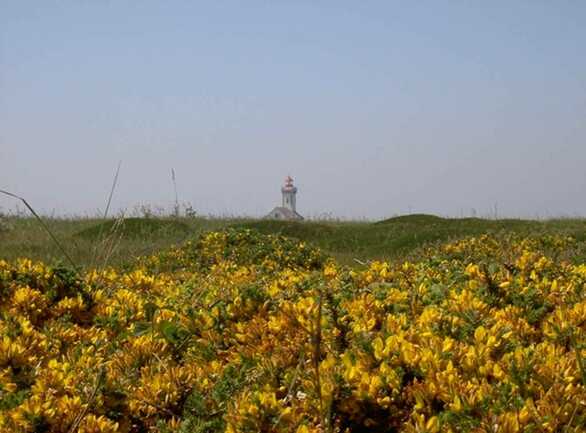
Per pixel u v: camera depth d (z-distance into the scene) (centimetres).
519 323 368
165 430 303
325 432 255
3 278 492
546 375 282
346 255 1703
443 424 266
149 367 359
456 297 385
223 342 399
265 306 421
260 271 782
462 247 1246
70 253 1352
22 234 1752
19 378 338
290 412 279
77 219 2367
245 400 287
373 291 437
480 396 270
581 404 265
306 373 305
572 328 342
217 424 299
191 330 415
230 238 1245
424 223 2175
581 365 274
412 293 429
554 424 257
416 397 281
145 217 2180
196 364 371
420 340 322
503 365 295
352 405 287
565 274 494
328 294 386
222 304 439
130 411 320
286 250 1245
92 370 340
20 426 291
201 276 796
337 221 2580
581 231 1571
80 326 477
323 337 346
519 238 1407
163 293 584
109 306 485
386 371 293
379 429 286
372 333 349
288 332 368
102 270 604
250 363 351
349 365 298
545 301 404
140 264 1153
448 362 295
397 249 1734
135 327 436
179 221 2131
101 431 291
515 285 422
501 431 253
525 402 267
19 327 395
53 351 386
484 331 323
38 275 506
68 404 301
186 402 323
